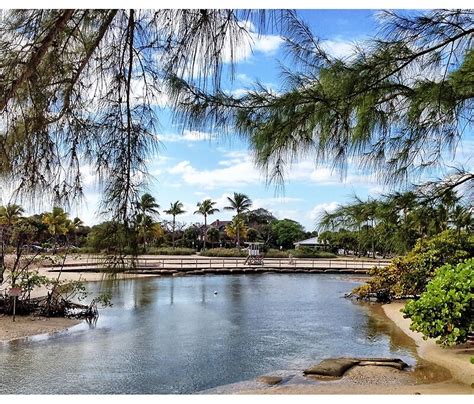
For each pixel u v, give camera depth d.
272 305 17.53
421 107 2.04
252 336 11.87
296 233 55.72
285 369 8.77
